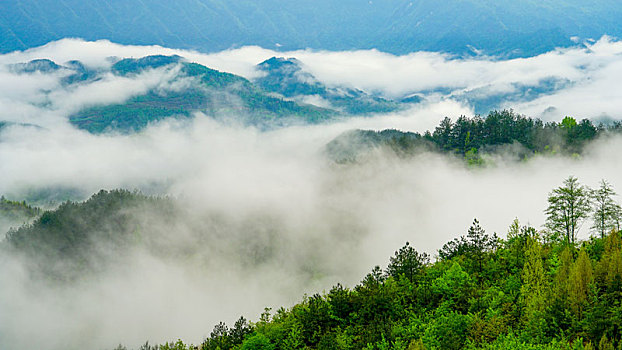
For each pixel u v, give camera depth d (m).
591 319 51.31
